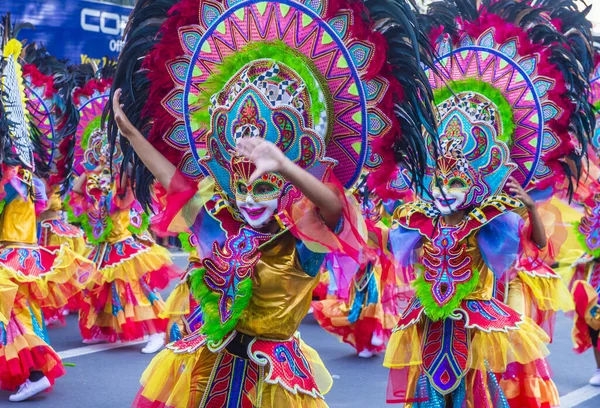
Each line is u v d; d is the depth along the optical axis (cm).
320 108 276
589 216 627
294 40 274
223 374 295
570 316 638
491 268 388
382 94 274
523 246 393
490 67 407
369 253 297
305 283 291
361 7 273
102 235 678
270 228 287
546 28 419
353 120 277
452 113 400
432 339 400
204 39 283
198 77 287
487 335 392
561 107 409
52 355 529
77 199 693
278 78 276
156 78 292
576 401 562
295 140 275
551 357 704
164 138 299
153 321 685
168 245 1389
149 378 304
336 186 272
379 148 278
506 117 404
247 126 277
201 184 297
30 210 516
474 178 390
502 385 471
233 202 293
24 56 635
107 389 560
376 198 582
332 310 693
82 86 739
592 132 432
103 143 673
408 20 273
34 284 512
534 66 406
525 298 526
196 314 331
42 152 559
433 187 392
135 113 304
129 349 691
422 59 286
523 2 428
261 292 286
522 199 397
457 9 428
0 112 480
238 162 278
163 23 291
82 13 1220
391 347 409
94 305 698
